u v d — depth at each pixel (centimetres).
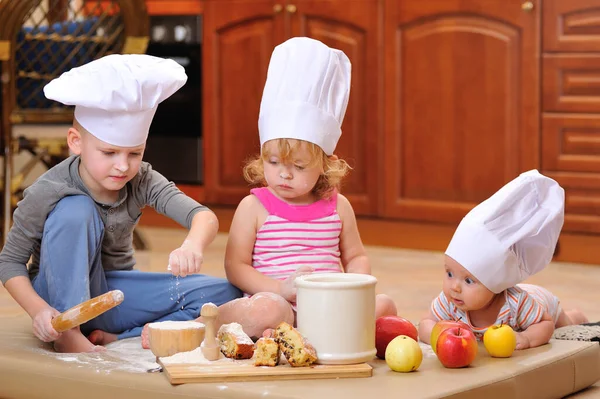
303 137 221
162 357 190
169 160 500
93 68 210
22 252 219
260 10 461
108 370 185
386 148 432
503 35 400
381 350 199
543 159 396
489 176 408
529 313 213
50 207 216
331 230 235
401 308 296
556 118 391
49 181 217
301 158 222
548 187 215
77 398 185
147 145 506
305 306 185
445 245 422
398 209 431
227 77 477
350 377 180
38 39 386
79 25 394
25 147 386
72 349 206
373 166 436
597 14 379
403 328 200
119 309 231
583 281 350
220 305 229
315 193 237
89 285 216
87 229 214
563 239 394
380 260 398
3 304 298
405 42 423
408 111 425
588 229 387
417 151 425
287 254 232
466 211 414
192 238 212
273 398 167
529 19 393
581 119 386
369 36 431
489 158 407
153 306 232
